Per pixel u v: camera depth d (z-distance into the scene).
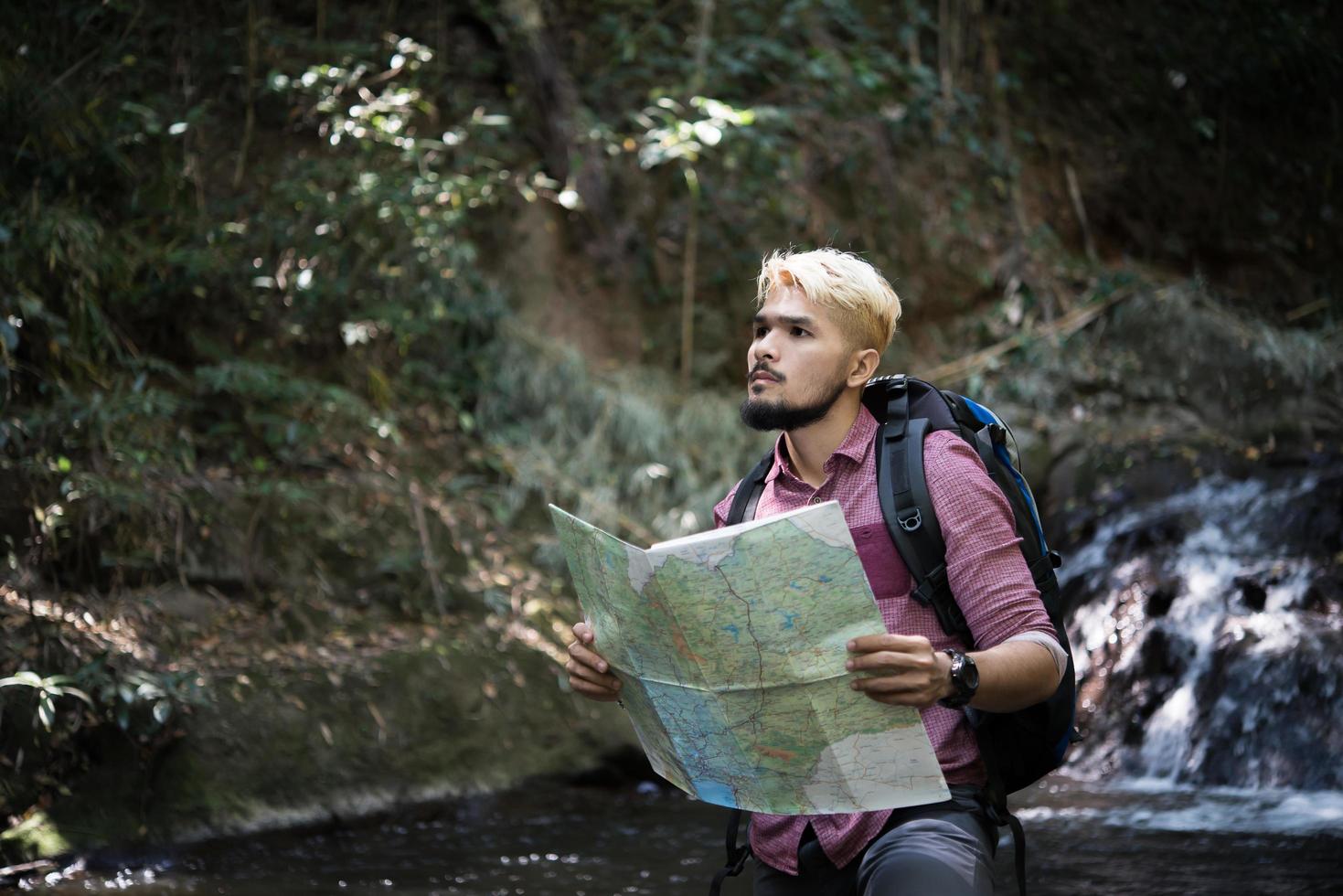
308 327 6.88
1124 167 9.85
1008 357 8.60
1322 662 5.25
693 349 8.32
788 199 8.69
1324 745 5.11
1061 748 2.13
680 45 8.48
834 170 8.96
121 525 5.34
